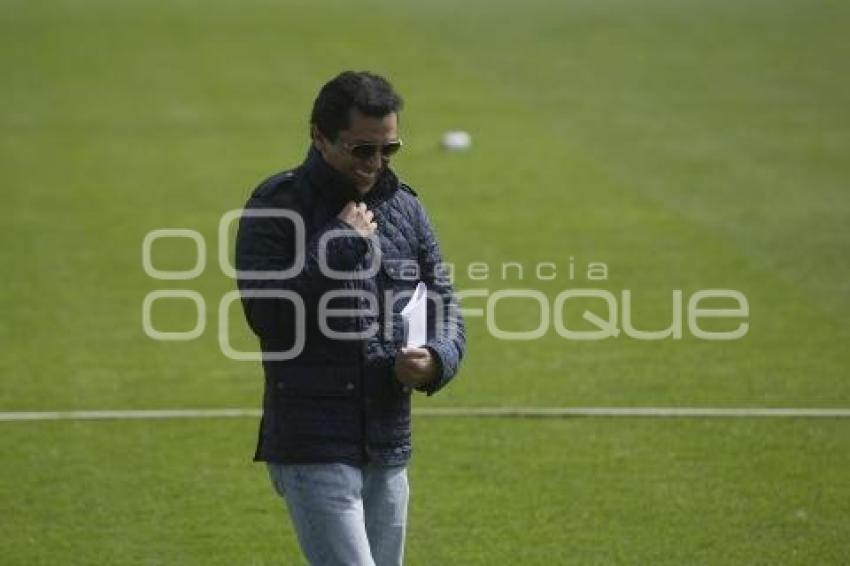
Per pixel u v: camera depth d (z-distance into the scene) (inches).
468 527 1253.1
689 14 4384.8
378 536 874.8
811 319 1862.7
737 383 1631.4
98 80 3604.8
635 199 2517.2
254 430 1499.8
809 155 2822.3
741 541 1214.3
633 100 3356.3
